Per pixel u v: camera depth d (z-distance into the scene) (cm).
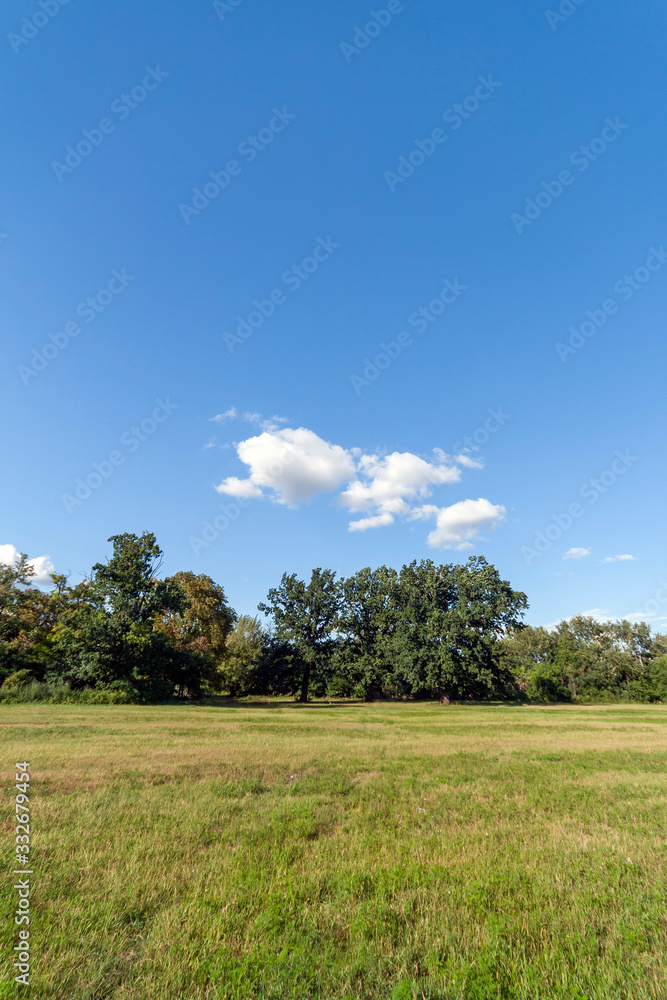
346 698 6919
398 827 916
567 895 630
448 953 502
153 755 1549
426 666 5719
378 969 469
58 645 4438
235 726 2748
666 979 453
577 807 1059
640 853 778
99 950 494
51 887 621
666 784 1273
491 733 2600
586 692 7438
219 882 652
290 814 961
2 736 1927
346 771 1399
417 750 1819
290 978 446
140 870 679
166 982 443
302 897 620
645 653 8869
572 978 454
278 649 6575
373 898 619
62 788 1115
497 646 5659
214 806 992
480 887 639
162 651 4756
